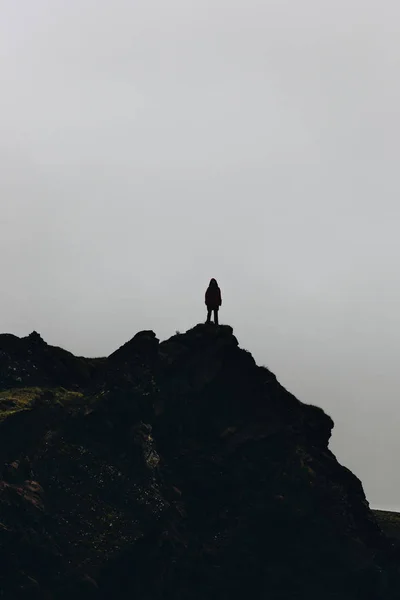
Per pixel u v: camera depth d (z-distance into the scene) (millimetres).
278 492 101938
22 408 97812
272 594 98875
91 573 90500
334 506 102875
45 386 105062
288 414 107812
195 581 96188
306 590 99812
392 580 103062
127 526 93688
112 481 96125
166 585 93750
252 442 104188
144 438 99312
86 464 96375
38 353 107875
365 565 101438
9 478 92688
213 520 100062
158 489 97562
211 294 110125
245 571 98500
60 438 97250
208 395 105750
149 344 105062
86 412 99188
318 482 103375
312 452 107000
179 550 95750
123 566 92188
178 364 106750
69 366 108125
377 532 106125
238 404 106562
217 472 101812
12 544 89188
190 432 104000
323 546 101250
